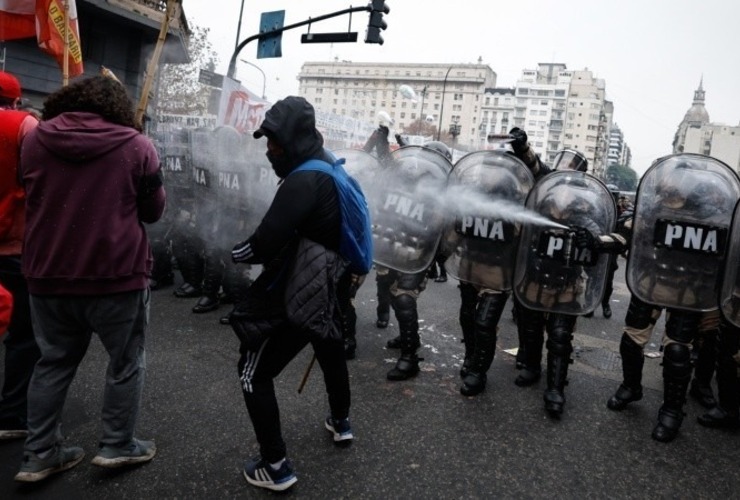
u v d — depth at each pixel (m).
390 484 2.40
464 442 2.83
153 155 2.16
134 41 14.89
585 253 3.16
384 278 4.68
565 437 3.00
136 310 2.19
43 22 4.39
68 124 2.00
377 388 3.49
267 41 11.64
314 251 2.12
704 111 122.12
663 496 2.48
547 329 3.38
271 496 2.24
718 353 3.27
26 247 2.07
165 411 2.91
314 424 2.90
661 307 3.08
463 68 117.88
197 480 2.32
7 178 2.25
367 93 124.25
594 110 119.44
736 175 3.00
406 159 3.63
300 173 2.10
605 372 4.25
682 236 2.98
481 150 3.49
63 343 2.17
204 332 4.28
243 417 2.89
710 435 3.17
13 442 2.49
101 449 2.30
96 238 2.03
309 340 2.28
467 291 3.73
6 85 2.37
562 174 3.27
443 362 4.14
